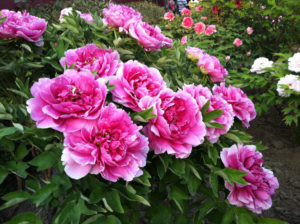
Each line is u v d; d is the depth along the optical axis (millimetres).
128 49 869
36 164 544
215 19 3078
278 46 2723
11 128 569
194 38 2582
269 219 635
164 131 564
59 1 2424
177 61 910
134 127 508
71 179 578
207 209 664
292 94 1696
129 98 600
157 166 650
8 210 923
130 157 496
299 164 1811
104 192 548
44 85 506
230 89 840
